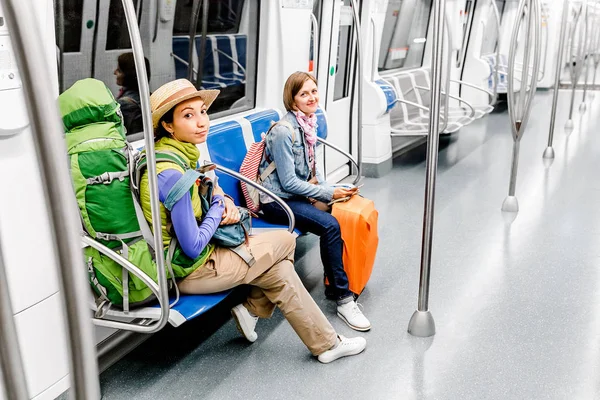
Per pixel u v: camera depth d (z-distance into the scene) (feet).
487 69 26.89
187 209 6.92
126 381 7.86
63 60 7.91
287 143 9.41
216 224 7.49
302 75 9.47
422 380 7.93
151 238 6.91
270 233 8.25
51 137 2.07
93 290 7.09
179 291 7.57
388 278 11.21
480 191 17.04
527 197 16.46
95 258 6.79
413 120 20.62
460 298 10.36
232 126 10.25
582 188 17.33
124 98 9.00
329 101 15.52
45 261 6.68
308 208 9.55
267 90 12.07
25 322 6.50
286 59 12.17
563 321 9.56
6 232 6.16
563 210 15.30
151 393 7.60
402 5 20.12
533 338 9.03
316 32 13.74
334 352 8.34
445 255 12.32
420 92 22.12
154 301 7.24
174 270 7.23
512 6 31.30
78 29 8.01
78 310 2.22
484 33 27.86
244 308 8.53
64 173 2.12
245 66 11.66
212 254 7.63
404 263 11.90
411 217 14.74
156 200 5.97
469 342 8.91
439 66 7.72
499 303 10.16
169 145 7.25
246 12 11.33
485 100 27.53
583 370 8.18
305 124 9.66
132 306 7.10
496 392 7.68
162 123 7.22
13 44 2.00
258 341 8.95
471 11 26.27
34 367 6.70
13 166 6.18
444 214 15.01
